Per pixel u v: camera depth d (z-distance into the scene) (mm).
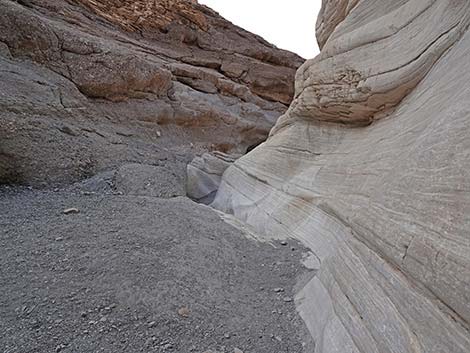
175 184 8461
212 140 16188
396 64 4094
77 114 9375
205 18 25000
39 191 6270
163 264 3588
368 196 3461
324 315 2902
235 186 9281
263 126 20047
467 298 1566
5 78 7672
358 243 3193
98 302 2785
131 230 4438
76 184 7148
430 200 2168
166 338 2486
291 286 3781
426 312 1836
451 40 3305
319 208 5016
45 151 7074
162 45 21922
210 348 2459
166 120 13844
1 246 3652
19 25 9047
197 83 19453
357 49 5027
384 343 2025
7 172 6254
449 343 1579
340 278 3080
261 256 4566
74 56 10516
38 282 2998
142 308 2793
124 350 2295
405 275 2211
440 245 1879
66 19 15438
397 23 4344
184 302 2990
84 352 2219
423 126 2973
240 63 25172
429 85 3381
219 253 4305
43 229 4258
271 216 6344
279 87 27031
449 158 2119
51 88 8852
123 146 10086
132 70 12078
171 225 4855
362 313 2422
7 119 6512
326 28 9117
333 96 5512
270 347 2613
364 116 5074
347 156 5066
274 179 7410
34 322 2447
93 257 3553
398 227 2455
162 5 22422
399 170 2885
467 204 1779
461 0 3244
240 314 3039
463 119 2168
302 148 6914
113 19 19516
